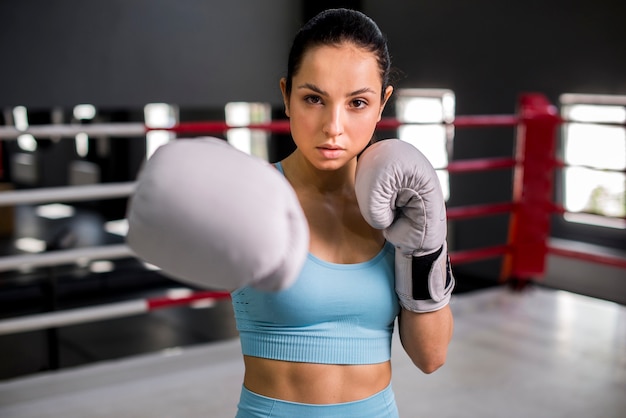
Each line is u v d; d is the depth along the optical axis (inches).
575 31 227.3
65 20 214.1
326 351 42.2
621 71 216.5
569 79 230.5
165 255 30.9
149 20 227.6
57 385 103.9
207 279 31.2
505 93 249.6
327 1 259.8
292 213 31.1
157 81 231.6
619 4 214.7
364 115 39.6
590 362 118.9
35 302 235.6
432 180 40.1
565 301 149.1
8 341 193.5
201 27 237.0
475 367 116.0
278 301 41.2
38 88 212.5
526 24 240.7
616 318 139.3
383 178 39.2
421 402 102.9
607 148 224.7
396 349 121.6
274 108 305.7
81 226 349.4
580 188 233.3
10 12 205.9
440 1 264.7
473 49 257.3
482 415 99.1
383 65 39.9
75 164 396.2
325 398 42.4
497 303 147.5
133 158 369.7
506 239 257.0
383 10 284.7
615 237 224.7
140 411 98.7
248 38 246.8
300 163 44.6
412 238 41.0
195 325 215.5
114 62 223.5
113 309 109.7
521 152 147.5
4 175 422.3
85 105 220.4
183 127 110.9
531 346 125.3
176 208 29.5
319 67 38.5
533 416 99.3
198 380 108.7
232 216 29.4
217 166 30.4
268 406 42.8
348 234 43.6
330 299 41.6
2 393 100.5
